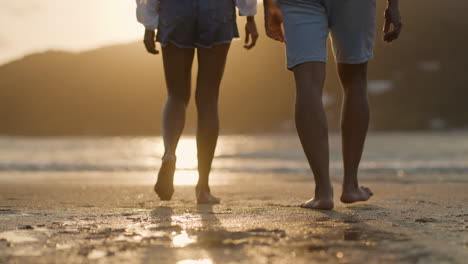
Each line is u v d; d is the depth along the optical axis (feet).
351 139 8.50
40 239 5.08
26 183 22.22
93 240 5.00
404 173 28.37
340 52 8.25
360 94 8.41
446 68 536.83
